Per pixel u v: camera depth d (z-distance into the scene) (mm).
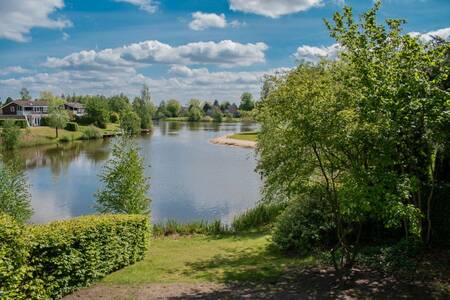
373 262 9859
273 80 13414
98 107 94875
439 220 10336
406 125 8164
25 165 43500
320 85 8547
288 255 11828
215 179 35469
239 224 18656
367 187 7891
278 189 16484
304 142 8375
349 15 8719
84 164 44344
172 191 30391
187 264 11758
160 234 17875
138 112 103188
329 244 11828
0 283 7238
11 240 7430
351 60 8812
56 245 8336
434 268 9117
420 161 9883
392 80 8102
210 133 92938
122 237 11164
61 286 8734
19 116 91688
